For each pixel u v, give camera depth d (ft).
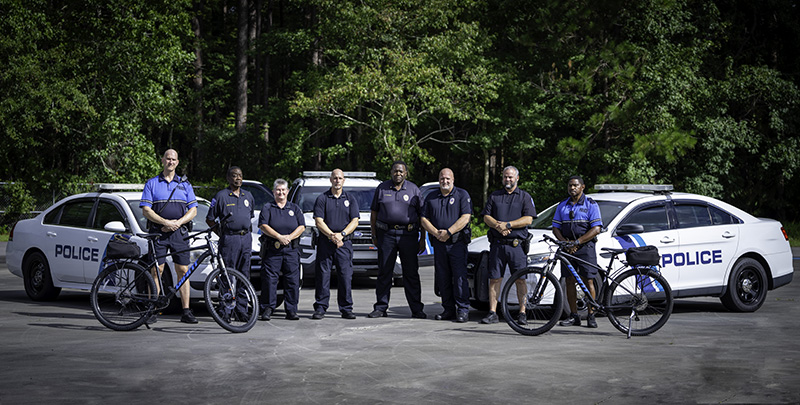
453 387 20.70
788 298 41.68
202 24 146.82
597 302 30.27
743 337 29.07
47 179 93.45
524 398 19.54
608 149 101.24
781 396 19.86
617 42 101.86
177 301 34.19
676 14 101.35
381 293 34.35
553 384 21.07
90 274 36.04
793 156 107.86
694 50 100.73
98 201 37.19
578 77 98.43
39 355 24.85
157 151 126.82
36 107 84.33
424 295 43.39
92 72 92.07
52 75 86.07
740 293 36.19
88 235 36.27
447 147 127.65
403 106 94.22
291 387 20.67
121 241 29.81
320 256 33.63
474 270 34.04
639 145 93.86
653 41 102.12
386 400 19.30
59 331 29.45
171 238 30.81
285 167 104.22
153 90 95.61
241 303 30.32
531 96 107.04
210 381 21.35
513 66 107.45
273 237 32.68
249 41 130.72
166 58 94.58
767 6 120.16
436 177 138.92
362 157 108.99
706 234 35.47
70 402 19.01
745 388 20.68
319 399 19.40
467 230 32.96
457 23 101.19
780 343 27.71
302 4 123.24
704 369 23.12
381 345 26.96
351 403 19.02
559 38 103.35
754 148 107.86
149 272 30.42
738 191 111.45
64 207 38.37
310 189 49.70
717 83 106.93
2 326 30.50
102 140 93.45
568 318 32.09
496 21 113.50
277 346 26.68
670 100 96.94
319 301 33.68
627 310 30.19
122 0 91.20
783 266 37.35
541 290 30.09
